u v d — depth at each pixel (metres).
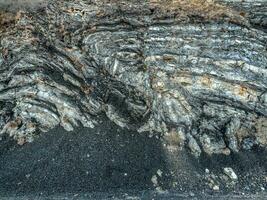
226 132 19.17
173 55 20.27
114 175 17.11
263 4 21.91
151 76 20.14
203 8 21.69
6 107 19.81
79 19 22.25
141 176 17.09
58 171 17.20
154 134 18.97
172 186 16.84
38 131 19.06
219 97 19.92
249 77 19.88
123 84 20.28
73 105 19.52
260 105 19.77
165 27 20.92
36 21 22.33
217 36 20.53
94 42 21.12
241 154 18.56
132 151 18.17
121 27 21.30
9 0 23.28
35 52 20.86
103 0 22.50
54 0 23.12
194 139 18.75
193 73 20.06
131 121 19.30
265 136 19.25
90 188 16.55
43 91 19.81
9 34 21.91
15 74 20.38
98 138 18.66
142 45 20.72
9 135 18.91
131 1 22.31
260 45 20.45
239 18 21.36
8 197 16.05
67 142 18.47
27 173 17.11
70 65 20.62
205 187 16.94
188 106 19.64
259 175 17.72
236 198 16.53
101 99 19.94
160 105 19.61
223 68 20.02
